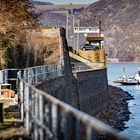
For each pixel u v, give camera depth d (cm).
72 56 9769
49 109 1622
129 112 8794
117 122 7500
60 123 1402
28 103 2317
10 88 4444
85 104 7238
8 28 5338
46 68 5175
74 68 8131
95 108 7894
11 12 5297
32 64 7138
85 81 7338
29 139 2095
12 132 2286
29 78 4075
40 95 1859
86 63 9369
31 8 5688
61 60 6400
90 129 1057
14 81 5503
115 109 9081
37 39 7925
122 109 9144
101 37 11038
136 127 7069
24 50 6775
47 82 4603
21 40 6569
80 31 12212
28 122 2316
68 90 6153
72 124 1202
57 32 8256
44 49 8038
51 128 1582
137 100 11306
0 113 2611
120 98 11331
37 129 1936
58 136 1437
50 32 8294
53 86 4978
